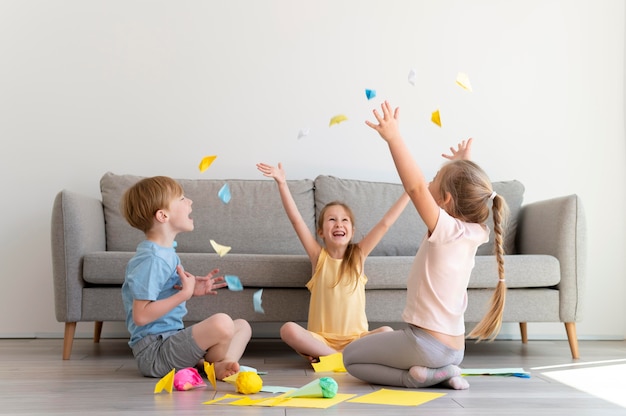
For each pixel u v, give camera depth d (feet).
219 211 11.28
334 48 12.42
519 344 11.43
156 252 7.32
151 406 5.74
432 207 6.40
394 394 6.34
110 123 12.09
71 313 9.09
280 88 12.33
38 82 12.00
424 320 6.61
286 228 11.32
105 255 9.18
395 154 6.27
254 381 6.28
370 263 9.29
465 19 12.60
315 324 8.96
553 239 9.83
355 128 12.36
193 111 12.21
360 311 9.01
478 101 12.53
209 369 6.73
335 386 6.14
